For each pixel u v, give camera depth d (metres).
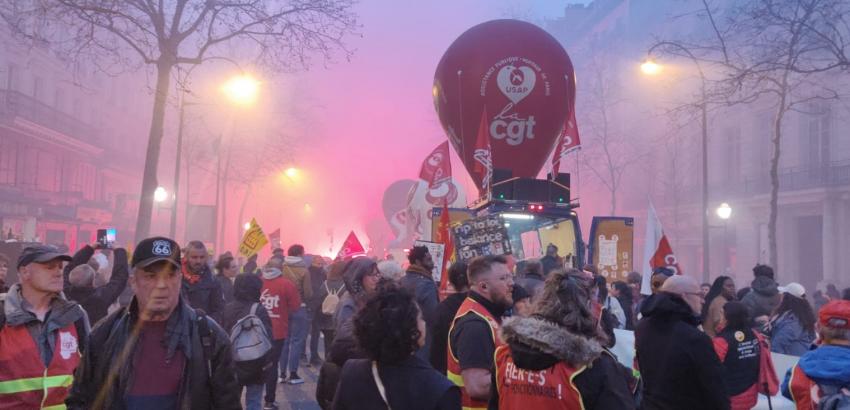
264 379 6.99
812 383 4.05
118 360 3.21
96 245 7.08
